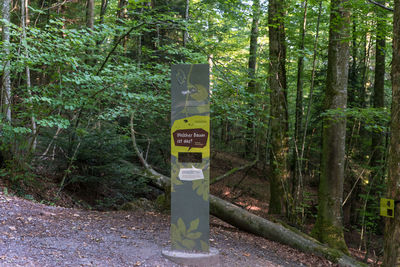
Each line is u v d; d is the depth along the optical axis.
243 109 7.11
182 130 4.41
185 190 4.43
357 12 7.04
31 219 5.16
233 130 15.52
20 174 7.62
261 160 16.80
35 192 7.81
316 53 8.25
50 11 10.07
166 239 5.18
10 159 7.62
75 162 8.42
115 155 8.40
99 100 7.95
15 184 7.55
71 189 8.77
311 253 6.39
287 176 9.72
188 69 4.36
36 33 6.12
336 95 7.45
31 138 8.22
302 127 13.13
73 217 5.85
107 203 8.72
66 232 4.82
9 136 7.18
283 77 9.72
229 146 16.36
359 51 13.28
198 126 4.36
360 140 12.27
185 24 7.30
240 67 8.01
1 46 6.03
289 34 10.26
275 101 9.61
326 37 12.15
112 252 4.27
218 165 15.54
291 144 12.41
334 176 7.51
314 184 14.82
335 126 7.51
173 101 4.41
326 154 7.60
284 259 5.81
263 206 12.16
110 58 8.09
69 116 8.66
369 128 7.00
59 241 4.38
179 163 4.45
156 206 8.09
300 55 7.11
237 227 7.16
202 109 4.35
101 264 3.80
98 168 8.29
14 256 3.63
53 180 8.73
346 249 7.25
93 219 5.90
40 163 8.60
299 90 11.77
